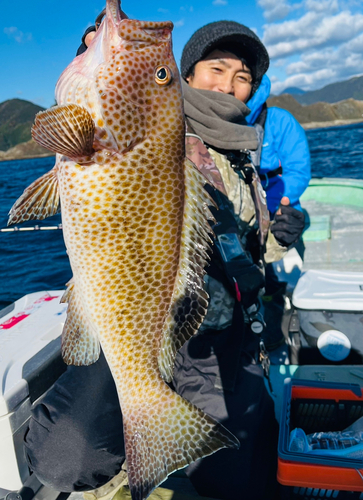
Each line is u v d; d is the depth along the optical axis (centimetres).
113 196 100
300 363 209
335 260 364
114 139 96
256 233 176
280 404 184
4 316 198
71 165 99
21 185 1964
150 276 108
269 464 150
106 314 108
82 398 135
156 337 112
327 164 1527
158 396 113
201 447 108
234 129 158
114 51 93
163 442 110
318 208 378
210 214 108
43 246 802
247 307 157
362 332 199
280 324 232
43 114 84
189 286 110
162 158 101
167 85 98
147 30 95
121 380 112
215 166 149
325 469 122
